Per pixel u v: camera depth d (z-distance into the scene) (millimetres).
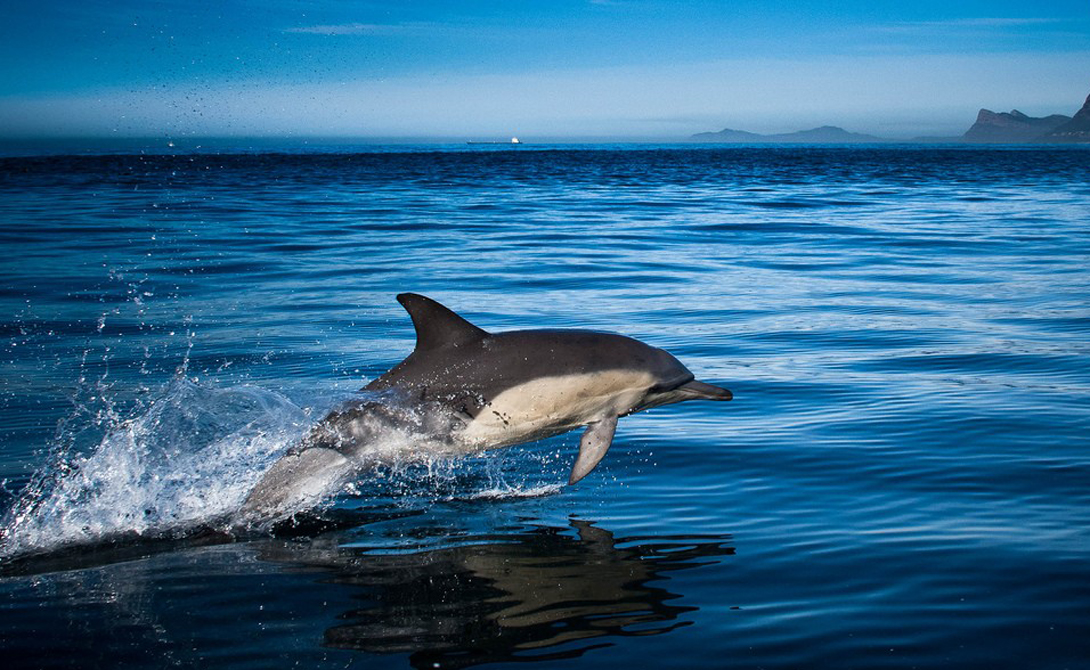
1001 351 10164
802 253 19391
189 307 12820
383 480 6207
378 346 10352
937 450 6668
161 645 3854
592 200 35438
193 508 5562
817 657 3729
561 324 11711
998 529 5137
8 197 33344
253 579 4586
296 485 5602
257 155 116875
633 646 3834
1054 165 84875
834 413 7770
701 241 21500
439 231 23125
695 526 5320
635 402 6023
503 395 5672
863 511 5492
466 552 4949
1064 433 7016
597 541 5102
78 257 17453
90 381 8695
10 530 5227
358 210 29359
